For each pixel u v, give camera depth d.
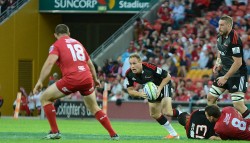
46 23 113.75
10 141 39.12
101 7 110.12
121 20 117.50
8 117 99.06
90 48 119.06
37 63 112.50
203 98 85.69
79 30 118.88
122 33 108.44
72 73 39.22
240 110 43.47
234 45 42.41
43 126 68.88
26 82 111.12
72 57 39.41
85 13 114.25
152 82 44.97
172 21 106.69
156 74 44.81
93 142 38.28
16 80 109.62
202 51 96.38
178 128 69.00
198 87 88.62
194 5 108.19
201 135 41.72
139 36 105.88
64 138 43.56
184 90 89.06
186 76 95.56
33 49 111.81
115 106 91.56
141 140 41.53
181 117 42.84
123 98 92.00
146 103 89.19
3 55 108.00
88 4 110.50
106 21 118.00
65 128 66.62
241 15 102.69
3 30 108.06
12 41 109.12
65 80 39.22
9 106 108.38
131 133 57.69
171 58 95.94
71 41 40.03
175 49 98.62
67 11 110.75
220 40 43.25
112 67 100.81
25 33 110.69
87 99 39.88
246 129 40.12
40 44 112.88
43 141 38.59
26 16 110.75
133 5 110.12
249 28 99.69
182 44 99.38
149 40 102.75
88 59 40.31
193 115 41.91
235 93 43.38
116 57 107.75
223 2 107.75
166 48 99.50
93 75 40.88
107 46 107.69
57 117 94.06
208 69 95.19
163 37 102.38
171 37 101.81
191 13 107.69
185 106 86.12
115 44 107.75
